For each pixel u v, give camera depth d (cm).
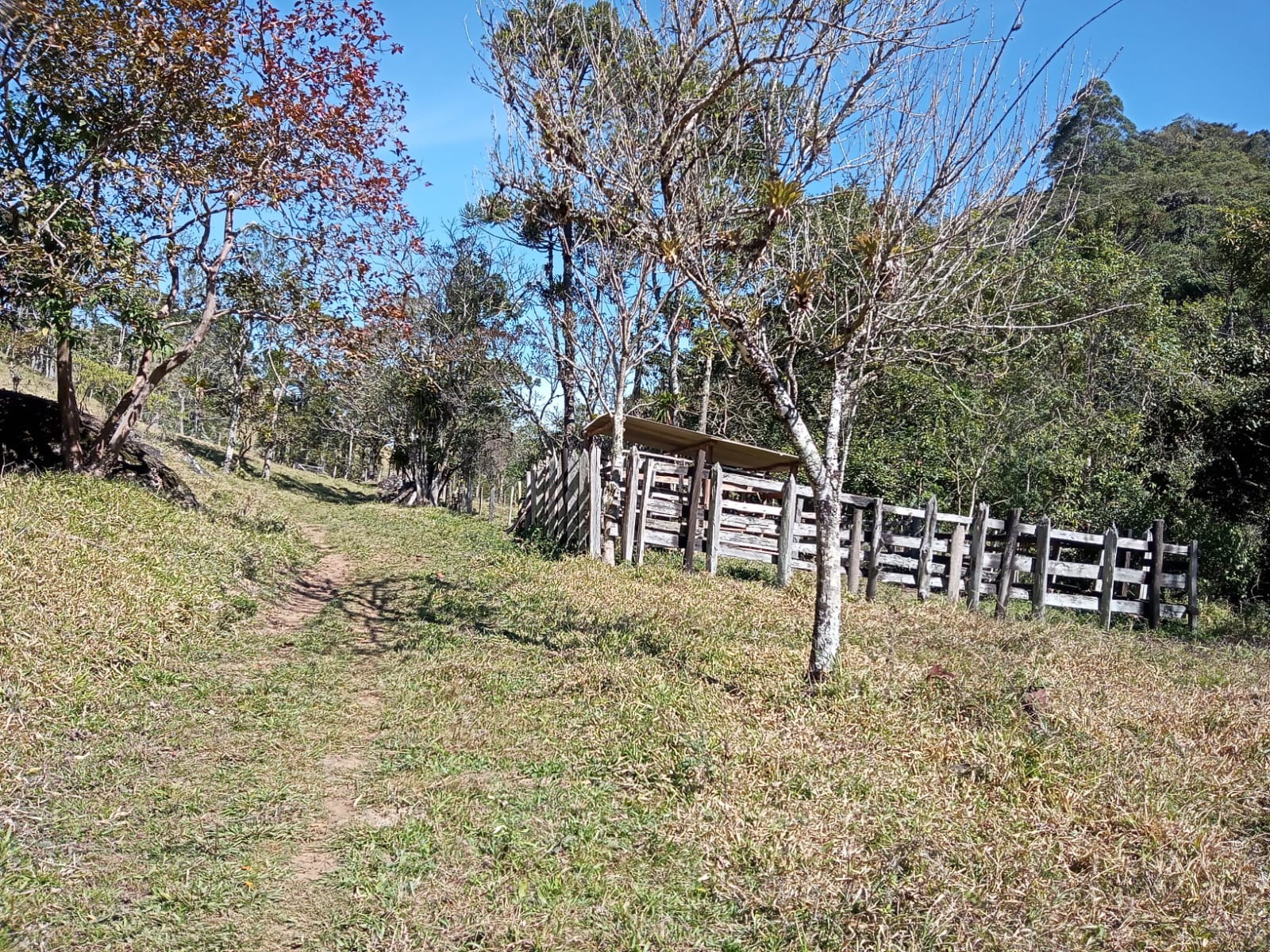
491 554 1548
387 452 4081
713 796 497
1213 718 683
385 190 1463
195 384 2636
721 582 1274
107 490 1180
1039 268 1842
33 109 1147
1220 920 373
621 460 1499
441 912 395
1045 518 1288
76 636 681
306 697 706
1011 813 475
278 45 1334
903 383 1986
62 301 1102
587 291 1728
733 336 702
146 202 1287
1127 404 2100
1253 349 1748
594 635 892
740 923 388
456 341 2805
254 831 466
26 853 410
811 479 705
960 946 355
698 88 728
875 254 664
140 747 558
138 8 1166
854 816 468
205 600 891
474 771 559
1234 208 1883
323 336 1506
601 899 405
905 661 820
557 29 784
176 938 363
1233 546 1608
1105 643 1040
